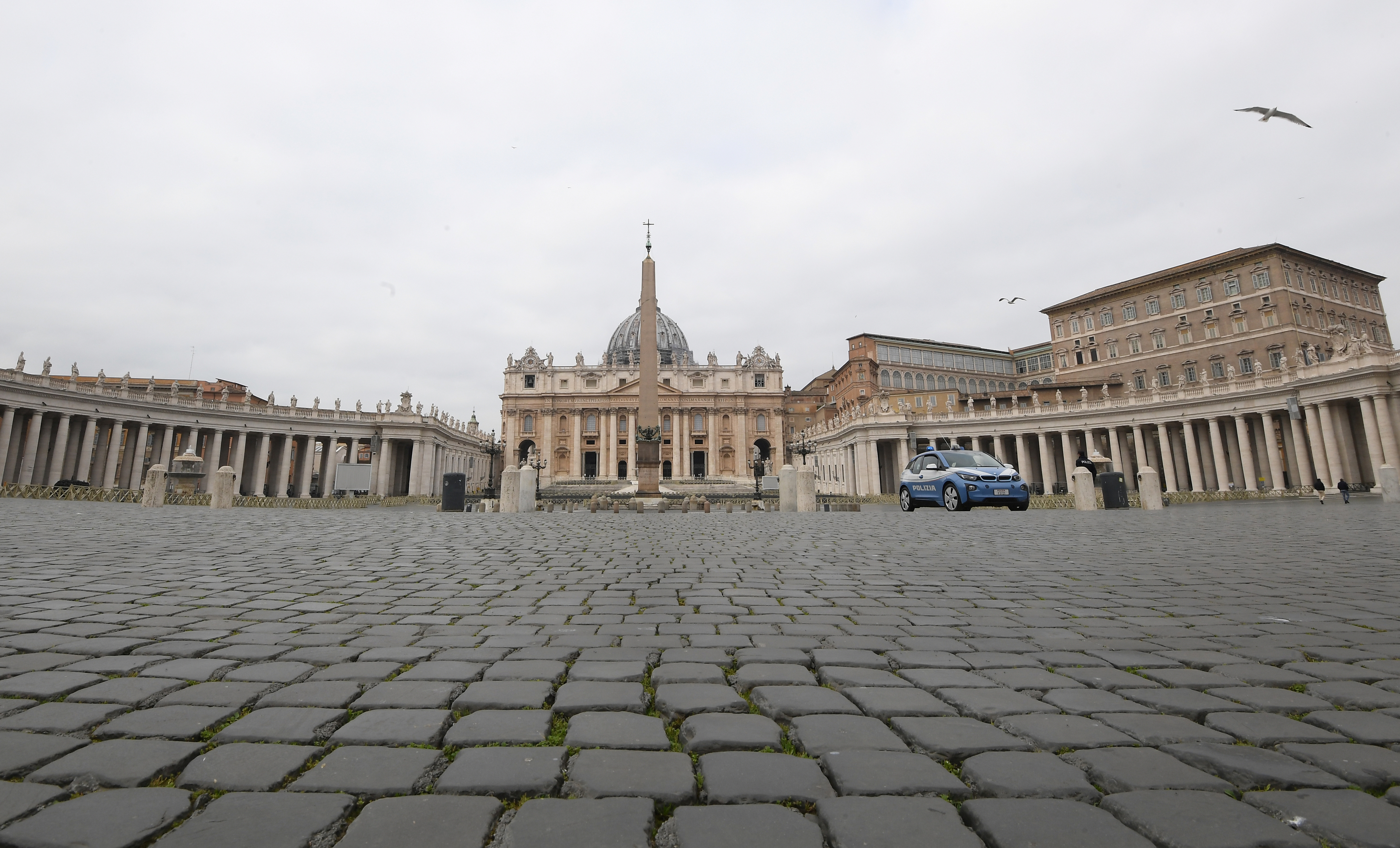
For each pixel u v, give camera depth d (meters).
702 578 6.51
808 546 9.62
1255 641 4.02
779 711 2.80
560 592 5.75
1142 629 4.37
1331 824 1.89
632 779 2.17
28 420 49.06
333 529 12.53
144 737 2.45
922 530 12.45
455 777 2.16
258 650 3.71
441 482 75.06
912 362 83.44
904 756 2.35
